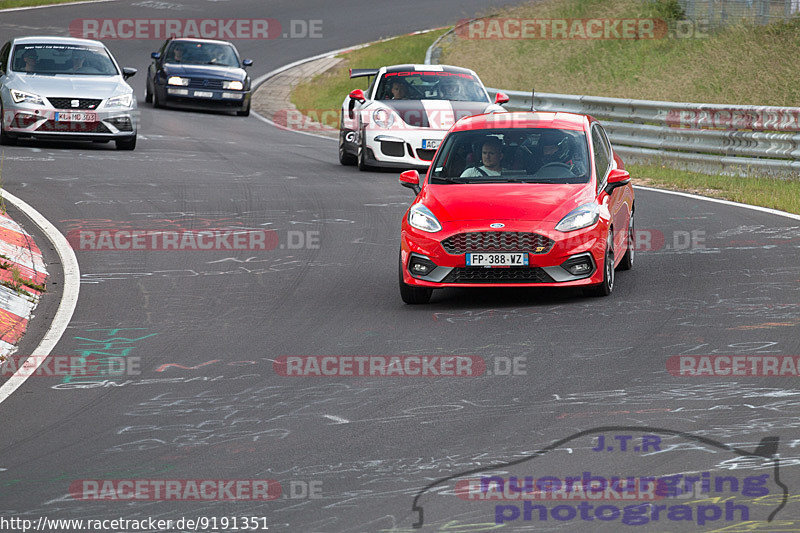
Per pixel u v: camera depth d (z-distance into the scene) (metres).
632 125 70.31
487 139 38.56
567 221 34.50
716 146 64.38
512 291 37.06
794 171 59.72
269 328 32.34
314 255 42.78
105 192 55.25
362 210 52.34
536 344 29.61
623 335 30.17
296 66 128.12
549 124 39.06
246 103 102.31
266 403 25.19
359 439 22.48
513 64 111.94
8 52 73.00
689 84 93.06
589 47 109.62
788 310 32.25
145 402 25.52
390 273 39.88
